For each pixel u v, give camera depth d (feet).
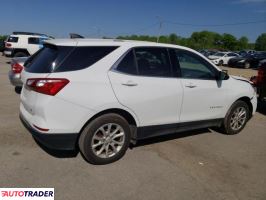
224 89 18.16
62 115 12.55
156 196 11.91
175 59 15.88
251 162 15.70
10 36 63.31
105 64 13.43
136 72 14.26
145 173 13.61
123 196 11.75
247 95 19.56
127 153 15.55
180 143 17.56
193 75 16.69
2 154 14.42
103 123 13.52
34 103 12.73
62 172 13.14
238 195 12.42
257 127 22.11
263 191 12.89
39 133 12.60
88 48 13.33
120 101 13.64
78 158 14.48
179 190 12.44
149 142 17.29
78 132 13.04
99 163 13.98
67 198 11.35
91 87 12.92
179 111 16.05
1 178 12.35
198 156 15.90
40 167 13.43
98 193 11.81
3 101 24.61
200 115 17.24
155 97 14.76
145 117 14.74
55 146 12.92
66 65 12.73
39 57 13.97
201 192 12.42
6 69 47.67
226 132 19.56
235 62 97.55
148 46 14.92
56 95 12.33
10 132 17.30
